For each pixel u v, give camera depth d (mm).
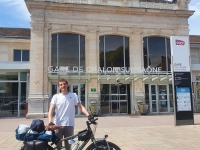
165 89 20016
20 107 18297
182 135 9375
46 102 17312
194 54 23250
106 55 19266
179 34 20453
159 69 19984
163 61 20250
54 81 18078
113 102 19188
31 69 17438
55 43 18500
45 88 17531
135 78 18875
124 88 19609
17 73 18562
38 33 17828
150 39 20219
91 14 18984
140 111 18484
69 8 18453
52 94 18016
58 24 18391
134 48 19516
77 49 18828
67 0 18781
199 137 8953
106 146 4789
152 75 18609
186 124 12164
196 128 11039
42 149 4293
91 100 18266
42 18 17969
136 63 19391
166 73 19516
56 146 4699
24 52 20953
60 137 5191
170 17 20453
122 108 19344
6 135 9703
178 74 12523
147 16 20000
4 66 17641
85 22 18859
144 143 7961
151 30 20047
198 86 21094
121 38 19766
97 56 18859
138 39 19672
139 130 10672
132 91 19219
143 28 19875
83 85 18750
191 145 7641
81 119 15617
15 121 14992
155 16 20156
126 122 13773
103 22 19156
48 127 4531
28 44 20953
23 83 18562
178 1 21031
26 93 18484
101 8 18906
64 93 5387
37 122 4480
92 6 18688
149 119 15242
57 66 18250
